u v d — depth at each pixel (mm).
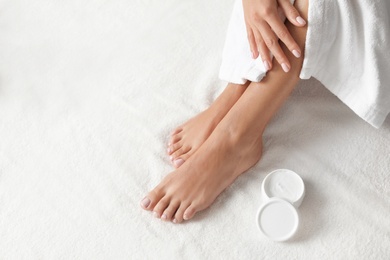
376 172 1104
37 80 1314
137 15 1373
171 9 1367
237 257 1063
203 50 1299
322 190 1104
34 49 1359
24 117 1265
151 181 1158
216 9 1349
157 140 1199
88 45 1348
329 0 979
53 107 1271
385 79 1034
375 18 975
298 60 1062
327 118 1171
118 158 1187
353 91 1077
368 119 1076
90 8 1403
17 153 1221
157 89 1262
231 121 1106
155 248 1087
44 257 1102
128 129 1220
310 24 1006
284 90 1094
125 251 1089
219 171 1115
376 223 1057
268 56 1067
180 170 1125
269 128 1185
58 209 1145
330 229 1065
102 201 1144
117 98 1263
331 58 1064
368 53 1011
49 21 1399
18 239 1125
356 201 1083
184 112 1225
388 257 1026
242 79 1126
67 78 1309
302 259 1047
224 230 1094
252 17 1080
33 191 1171
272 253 1060
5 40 1384
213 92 1241
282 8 1052
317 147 1146
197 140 1164
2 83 1320
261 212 1080
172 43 1317
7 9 1430
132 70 1297
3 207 1161
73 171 1183
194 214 1121
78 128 1234
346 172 1114
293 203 1082
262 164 1155
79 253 1097
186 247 1082
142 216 1124
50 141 1226
